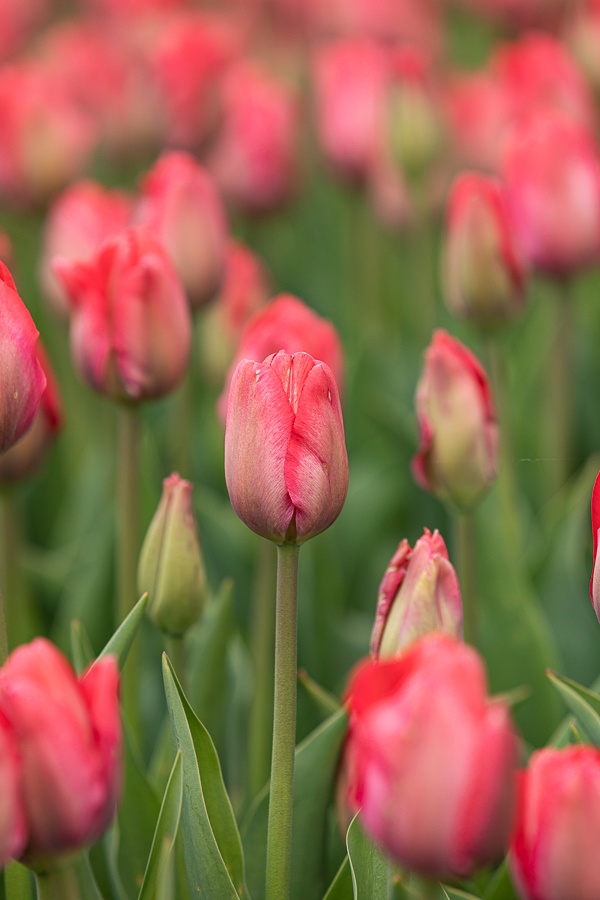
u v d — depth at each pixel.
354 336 2.33
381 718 1.15
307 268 2.75
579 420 2.01
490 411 1.46
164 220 1.63
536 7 2.98
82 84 2.85
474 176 1.63
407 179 2.09
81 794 1.17
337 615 1.65
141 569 1.41
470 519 1.49
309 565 1.62
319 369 1.26
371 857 1.29
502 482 1.69
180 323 1.46
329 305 2.45
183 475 1.75
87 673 1.19
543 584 1.67
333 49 2.80
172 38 2.57
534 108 2.12
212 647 1.49
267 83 2.45
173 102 2.50
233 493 1.27
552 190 1.69
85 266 1.46
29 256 2.57
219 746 1.50
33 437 1.47
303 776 1.36
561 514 1.68
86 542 1.70
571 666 1.63
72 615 1.63
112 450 1.83
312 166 3.12
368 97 2.35
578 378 2.02
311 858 1.37
